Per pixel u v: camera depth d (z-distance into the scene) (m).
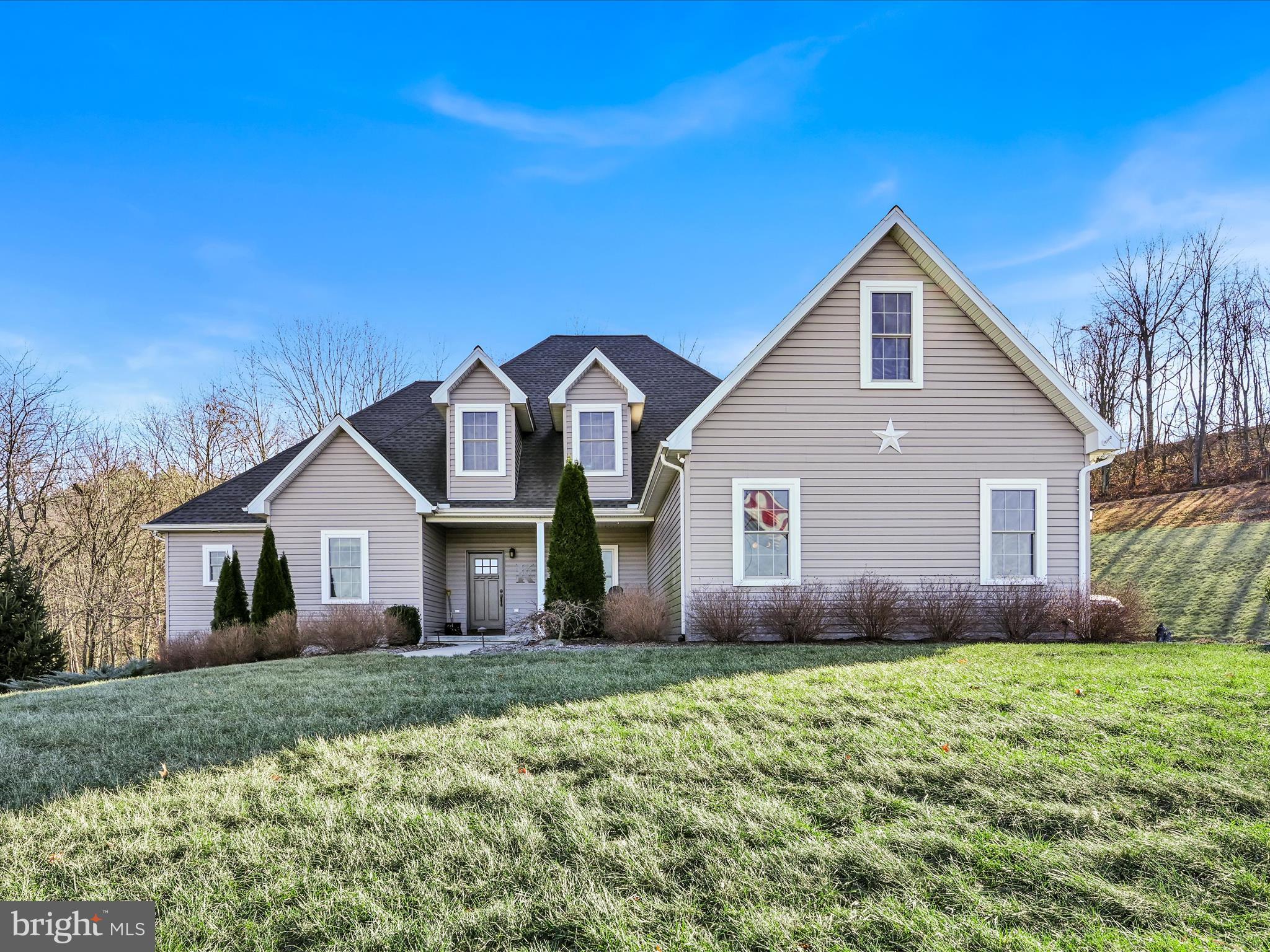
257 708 7.93
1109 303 40.00
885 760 5.56
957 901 3.77
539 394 22.17
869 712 6.74
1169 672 8.18
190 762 6.14
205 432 39.06
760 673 8.66
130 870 4.29
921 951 3.37
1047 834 4.48
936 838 4.37
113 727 7.31
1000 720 6.40
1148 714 6.49
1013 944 3.40
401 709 7.54
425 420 21.89
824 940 3.45
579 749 5.95
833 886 3.91
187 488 38.22
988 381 14.22
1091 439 14.02
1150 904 3.71
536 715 7.02
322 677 9.91
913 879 3.95
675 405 21.58
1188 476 33.34
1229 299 36.72
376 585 17.77
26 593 16.58
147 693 9.21
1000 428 14.17
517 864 4.21
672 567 16.03
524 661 10.62
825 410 14.11
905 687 7.58
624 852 4.29
